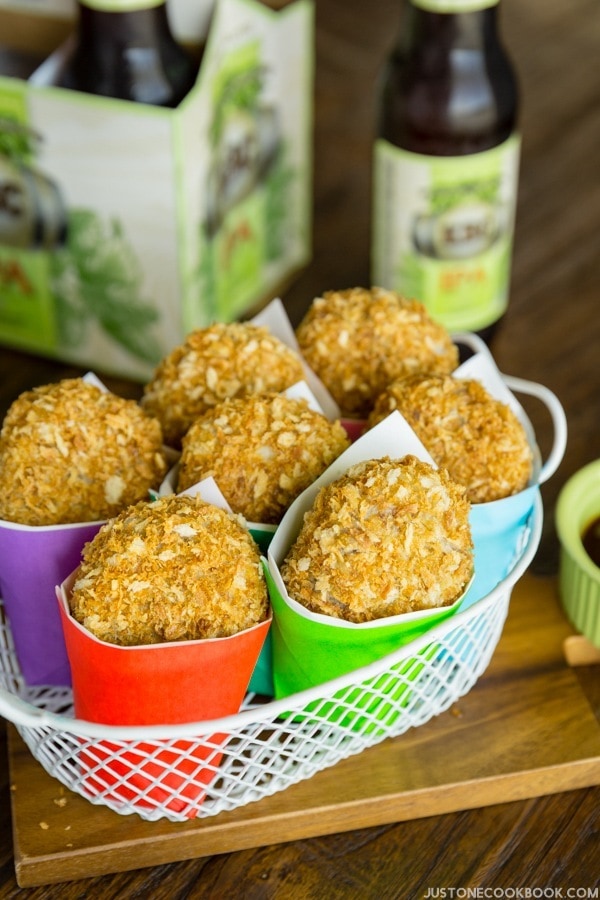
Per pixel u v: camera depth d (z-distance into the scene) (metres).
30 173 0.80
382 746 0.66
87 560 0.61
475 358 0.69
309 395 0.67
